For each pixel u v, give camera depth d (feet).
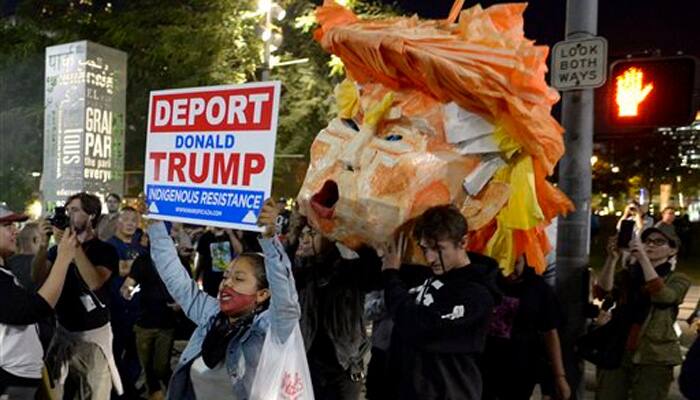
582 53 16.55
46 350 16.66
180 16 46.78
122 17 47.78
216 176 10.79
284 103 50.24
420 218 10.52
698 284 57.57
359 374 13.79
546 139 11.10
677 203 154.92
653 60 16.65
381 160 11.14
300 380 9.72
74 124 33.76
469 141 11.19
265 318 9.67
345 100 12.34
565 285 16.74
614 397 16.16
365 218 11.09
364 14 50.31
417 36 11.09
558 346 14.42
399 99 11.64
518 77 10.67
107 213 25.85
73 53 33.65
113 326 21.02
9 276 12.78
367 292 13.71
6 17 57.52
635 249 15.23
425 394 9.85
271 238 9.53
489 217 11.37
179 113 11.28
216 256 24.14
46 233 15.90
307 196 11.70
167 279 11.10
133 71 48.67
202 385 9.88
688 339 31.50
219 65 46.32
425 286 10.28
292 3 51.08
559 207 11.99
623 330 15.71
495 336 13.70
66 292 15.31
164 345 20.80
